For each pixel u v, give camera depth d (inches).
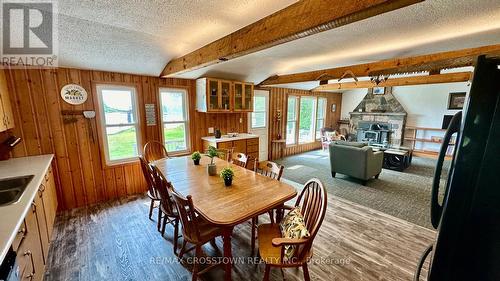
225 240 64.5
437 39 107.1
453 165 30.0
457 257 31.2
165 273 77.4
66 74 117.9
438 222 36.8
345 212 122.9
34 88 110.0
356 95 332.5
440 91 258.1
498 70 26.7
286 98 259.0
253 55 140.3
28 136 110.4
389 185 165.8
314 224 62.0
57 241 95.0
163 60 129.1
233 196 74.4
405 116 278.5
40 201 78.0
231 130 205.6
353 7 52.4
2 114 88.7
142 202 135.3
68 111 120.5
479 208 28.8
